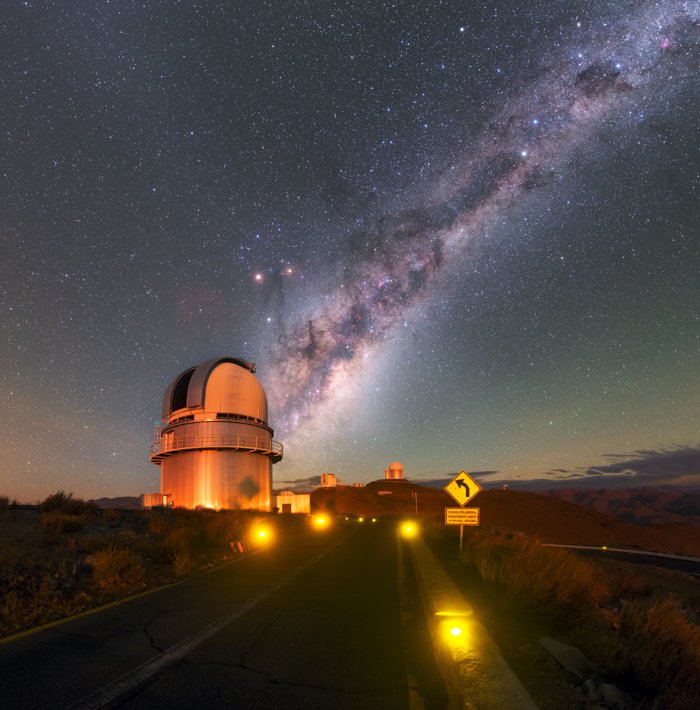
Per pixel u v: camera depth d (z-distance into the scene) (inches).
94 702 166.9
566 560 312.3
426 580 343.3
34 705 164.6
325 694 176.2
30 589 329.7
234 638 244.4
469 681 149.2
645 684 166.9
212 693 175.6
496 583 312.8
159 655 216.8
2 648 224.7
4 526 555.2
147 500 1737.2
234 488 1720.0
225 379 1779.0
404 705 167.2
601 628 234.7
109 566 384.2
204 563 533.3
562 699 156.6
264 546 735.1
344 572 477.1
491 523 3048.7
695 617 253.3
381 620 284.8
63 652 219.3
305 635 251.6
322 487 4832.7
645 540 2802.7
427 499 4419.3
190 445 1716.3
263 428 1828.2
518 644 206.2
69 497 804.6
